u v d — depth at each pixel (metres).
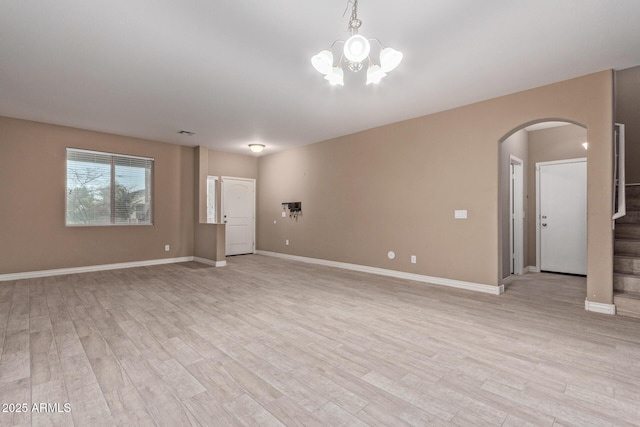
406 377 2.06
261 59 3.09
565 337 2.68
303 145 6.88
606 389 1.91
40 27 2.54
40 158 5.14
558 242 5.54
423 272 4.81
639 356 2.33
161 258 6.51
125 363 2.23
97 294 4.06
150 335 2.72
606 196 3.29
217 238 6.23
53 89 3.80
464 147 4.37
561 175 5.51
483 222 4.20
